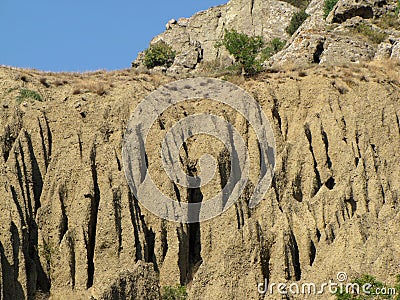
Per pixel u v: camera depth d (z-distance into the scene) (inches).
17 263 1946.4
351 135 2258.9
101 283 1926.7
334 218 2009.1
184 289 1892.2
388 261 1815.9
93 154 2139.5
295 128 2340.1
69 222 2062.0
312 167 2162.9
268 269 1895.9
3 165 2082.9
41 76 2416.3
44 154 2166.6
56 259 2009.1
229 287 1846.7
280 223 1946.4
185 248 2058.3
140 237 2022.6
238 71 2635.3
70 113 2256.4
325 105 2297.0
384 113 2326.5
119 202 2041.1
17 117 2209.6
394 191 2039.9
